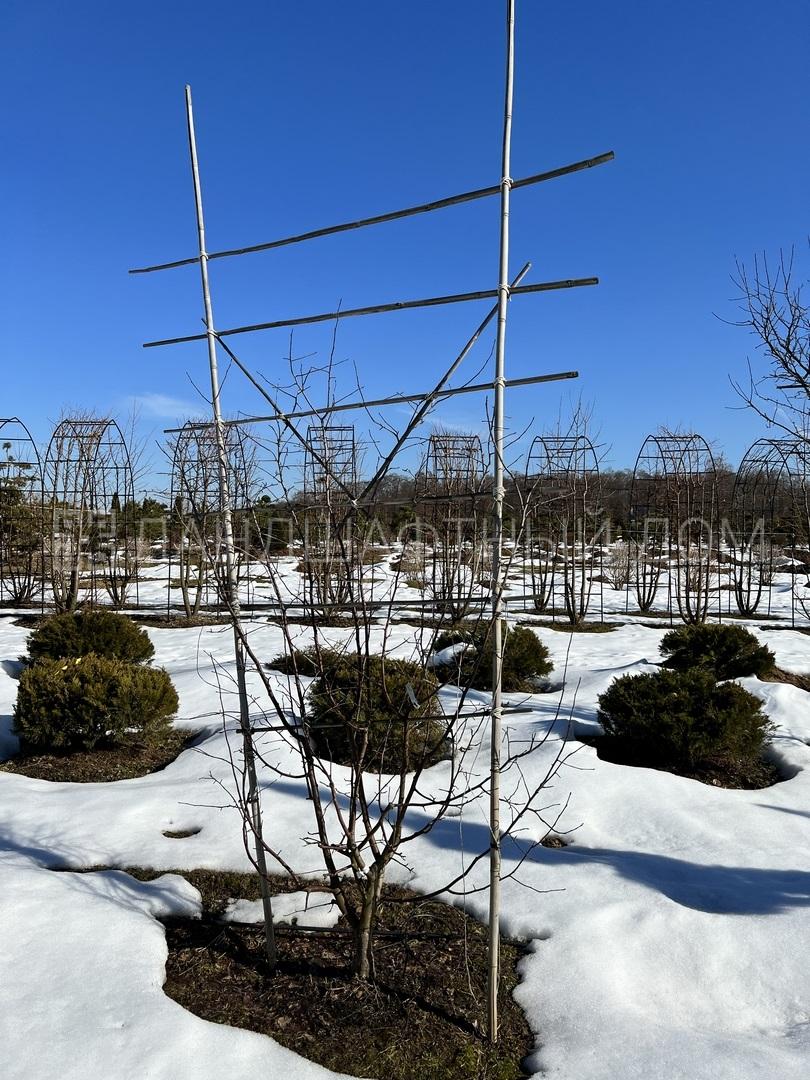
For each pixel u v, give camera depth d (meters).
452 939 3.20
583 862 3.87
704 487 14.52
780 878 3.79
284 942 3.14
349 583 2.85
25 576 15.14
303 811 4.40
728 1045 2.52
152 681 6.05
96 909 3.15
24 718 5.68
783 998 2.87
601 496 16.11
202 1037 2.43
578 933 3.16
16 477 14.80
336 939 3.18
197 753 5.62
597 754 5.70
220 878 3.70
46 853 3.85
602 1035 2.59
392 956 3.06
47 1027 2.41
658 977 2.96
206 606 13.98
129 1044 2.35
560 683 8.16
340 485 3.35
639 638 11.52
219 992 2.79
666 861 3.99
